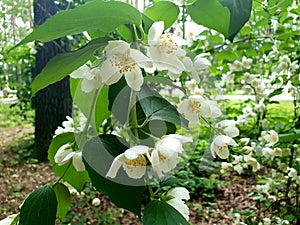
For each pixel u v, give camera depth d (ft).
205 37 2.14
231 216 2.99
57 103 5.52
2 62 4.28
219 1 0.58
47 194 0.62
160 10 0.62
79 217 3.36
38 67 5.01
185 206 0.62
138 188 0.57
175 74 0.57
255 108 2.75
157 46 0.52
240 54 2.58
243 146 1.04
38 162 5.45
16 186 4.25
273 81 2.68
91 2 0.49
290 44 2.44
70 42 3.97
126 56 0.52
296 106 2.68
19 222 0.60
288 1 1.38
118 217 3.60
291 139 1.66
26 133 7.47
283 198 2.50
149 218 0.57
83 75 0.57
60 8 4.31
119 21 0.54
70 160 0.66
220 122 0.67
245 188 4.15
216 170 4.46
